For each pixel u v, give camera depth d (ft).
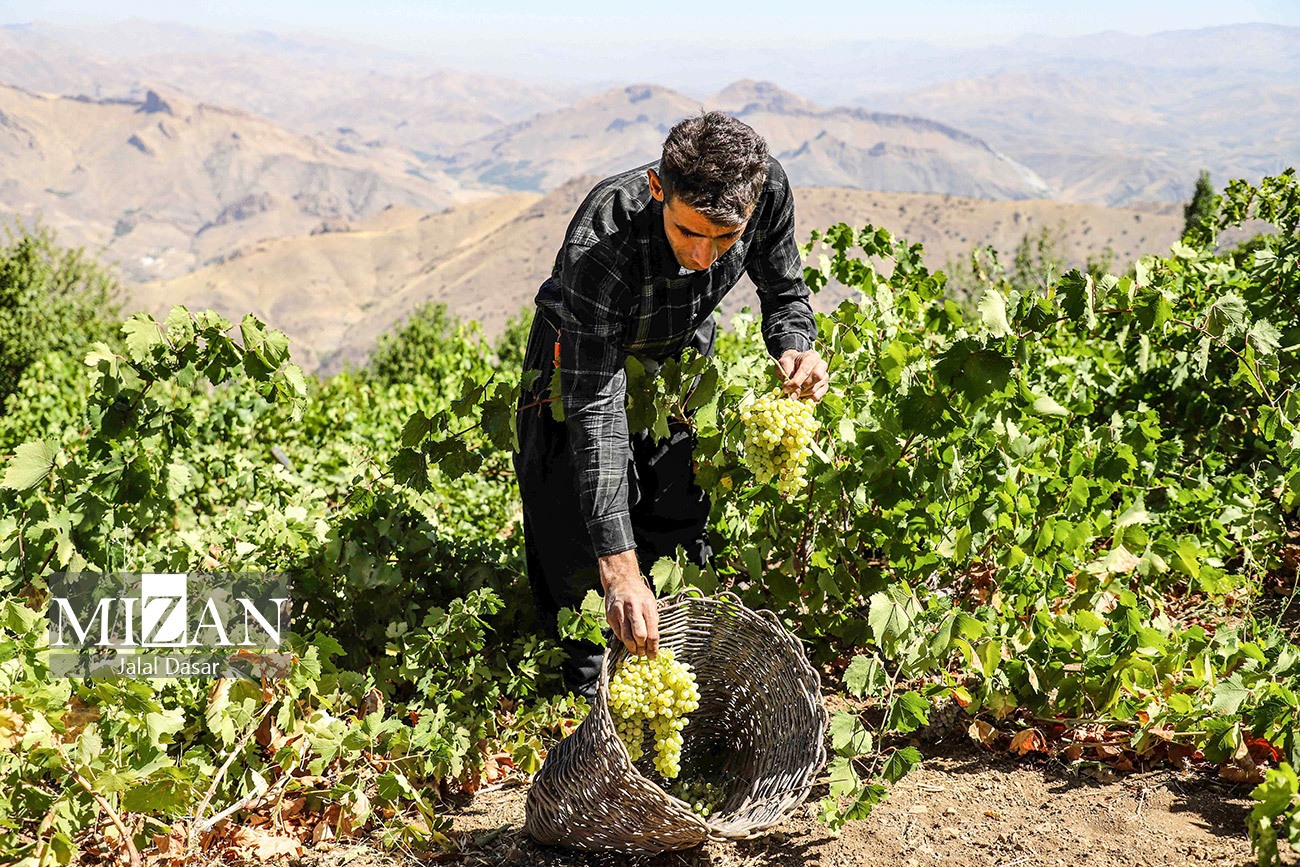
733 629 8.80
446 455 10.81
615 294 8.45
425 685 10.43
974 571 11.86
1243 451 14.99
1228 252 19.27
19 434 28.40
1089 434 12.75
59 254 99.35
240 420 20.95
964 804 8.89
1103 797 8.80
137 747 8.29
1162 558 10.56
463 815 9.46
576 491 10.07
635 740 7.93
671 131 7.72
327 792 8.86
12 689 8.27
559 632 10.38
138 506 10.94
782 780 8.08
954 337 12.39
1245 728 8.91
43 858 7.47
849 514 11.33
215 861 8.41
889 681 8.87
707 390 9.48
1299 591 12.30
